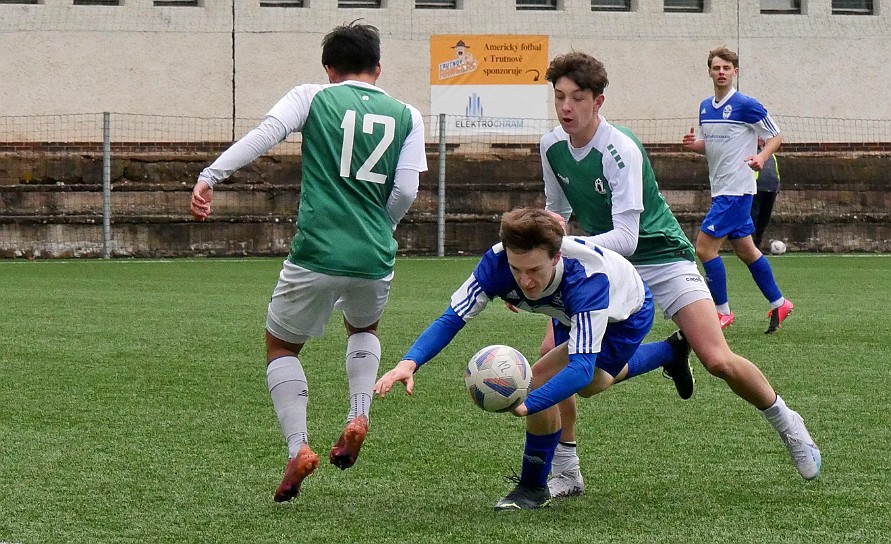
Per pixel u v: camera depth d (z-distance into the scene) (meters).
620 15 69.81
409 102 67.44
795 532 14.20
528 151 67.81
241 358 27.97
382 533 14.09
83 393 23.47
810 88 71.56
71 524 14.39
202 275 51.22
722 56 32.75
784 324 35.00
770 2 72.88
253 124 66.31
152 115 64.81
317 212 15.70
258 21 66.19
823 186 69.50
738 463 17.94
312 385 24.73
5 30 62.84
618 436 19.86
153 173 63.81
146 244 62.84
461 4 68.06
